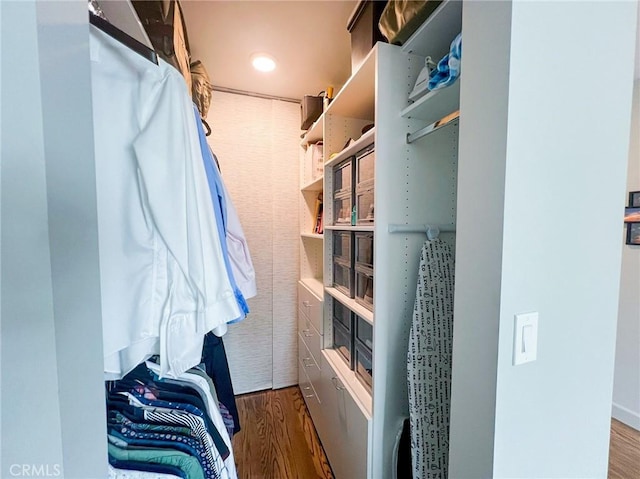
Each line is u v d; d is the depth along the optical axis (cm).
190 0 114
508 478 59
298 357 228
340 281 158
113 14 63
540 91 55
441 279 104
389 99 100
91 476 37
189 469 63
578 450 68
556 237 59
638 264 186
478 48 58
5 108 27
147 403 74
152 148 55
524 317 57
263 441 172
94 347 39
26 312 28
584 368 67
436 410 101
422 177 107
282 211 222
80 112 37
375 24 105
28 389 28
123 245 55
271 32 136
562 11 56
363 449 108
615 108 65
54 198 31
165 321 58
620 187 67
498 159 54
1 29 27
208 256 62
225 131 204
